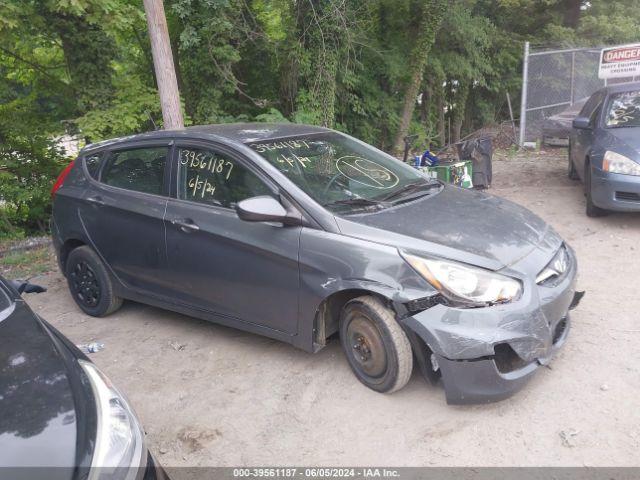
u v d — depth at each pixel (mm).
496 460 2957
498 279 3203
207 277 4133
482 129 17359
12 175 10250
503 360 3227
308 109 11203
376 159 4543
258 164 3918
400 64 13375
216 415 3557
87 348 4531
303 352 4180
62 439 1956
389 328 3344
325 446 3184
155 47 7000
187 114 11086
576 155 7926
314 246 3555
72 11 8062
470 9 14984
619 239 6129
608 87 7621
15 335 2570
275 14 10969
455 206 3928
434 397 3506
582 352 3881
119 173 4801
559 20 17312
